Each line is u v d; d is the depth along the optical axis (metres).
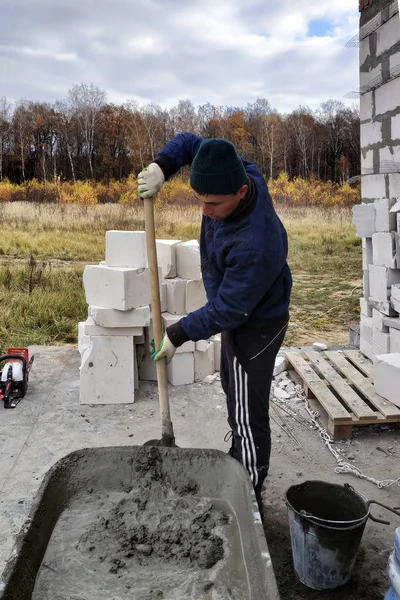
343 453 3.67
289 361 4.99
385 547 2.74
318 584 2.44
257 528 1.90
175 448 2.41
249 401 2.71
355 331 5.83
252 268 2.33
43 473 3.43
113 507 2.27
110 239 4.39
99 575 1.93
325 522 2.34
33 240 14.09
